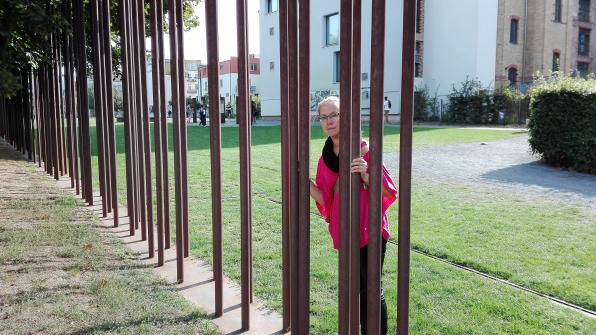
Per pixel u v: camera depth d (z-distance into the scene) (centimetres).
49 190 851
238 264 481
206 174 1014
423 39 3103
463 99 2820
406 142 233
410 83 228
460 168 1102
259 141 1744
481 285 413
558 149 1090
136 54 511
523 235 560
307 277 301
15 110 1552
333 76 3394
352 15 248
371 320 258
